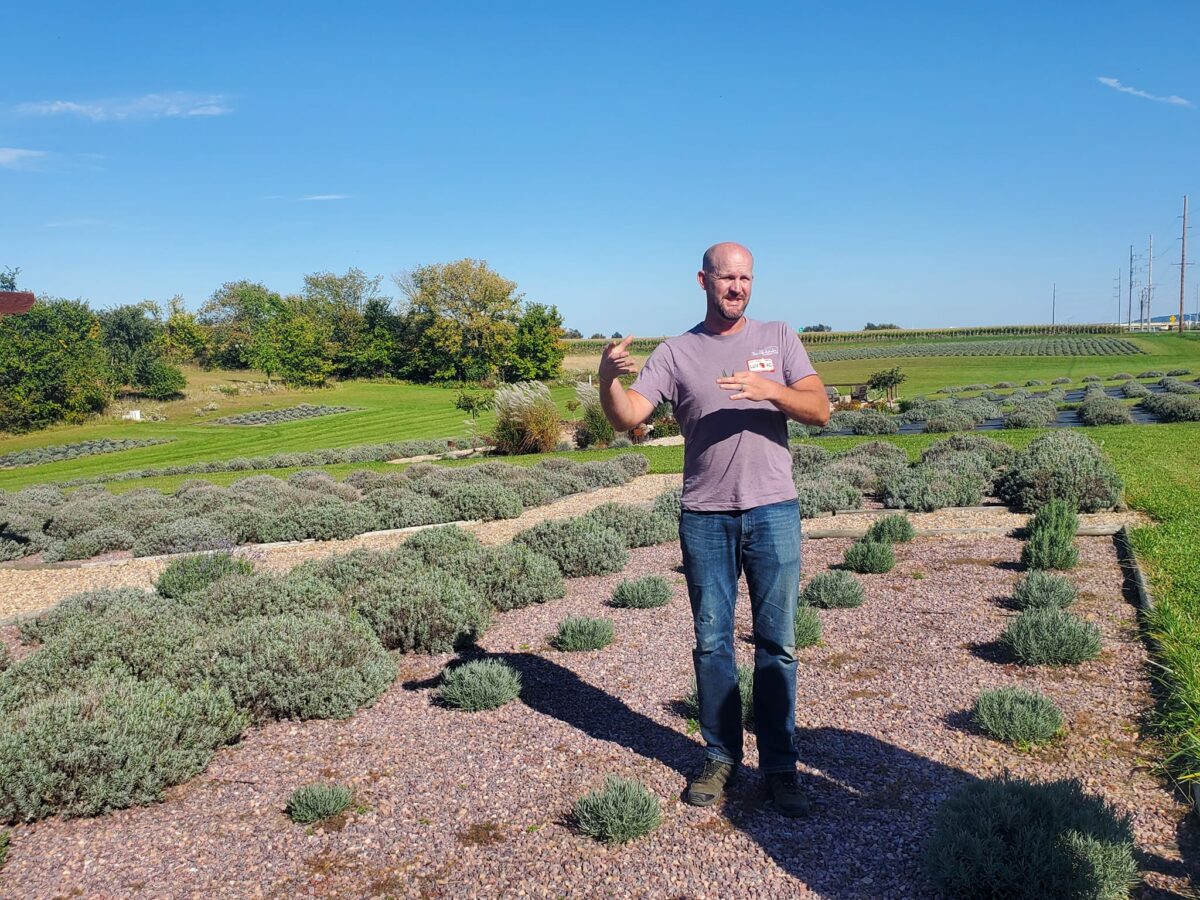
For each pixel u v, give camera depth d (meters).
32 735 3.98
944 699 4.45
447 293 79.31
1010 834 2.81
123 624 6.10
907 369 73.94
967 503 10.78
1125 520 8.81
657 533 9.95
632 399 3.28
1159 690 4.32
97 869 3.31
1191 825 3.08
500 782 3.81
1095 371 62.03
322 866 3.21
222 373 78.56
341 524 12.02
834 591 6.49
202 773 4.19
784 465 3.35
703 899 2.82
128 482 25.73
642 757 3.96
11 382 48.19
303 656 5.03
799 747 3.96
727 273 3.25
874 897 2.76
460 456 27.67
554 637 6.16
